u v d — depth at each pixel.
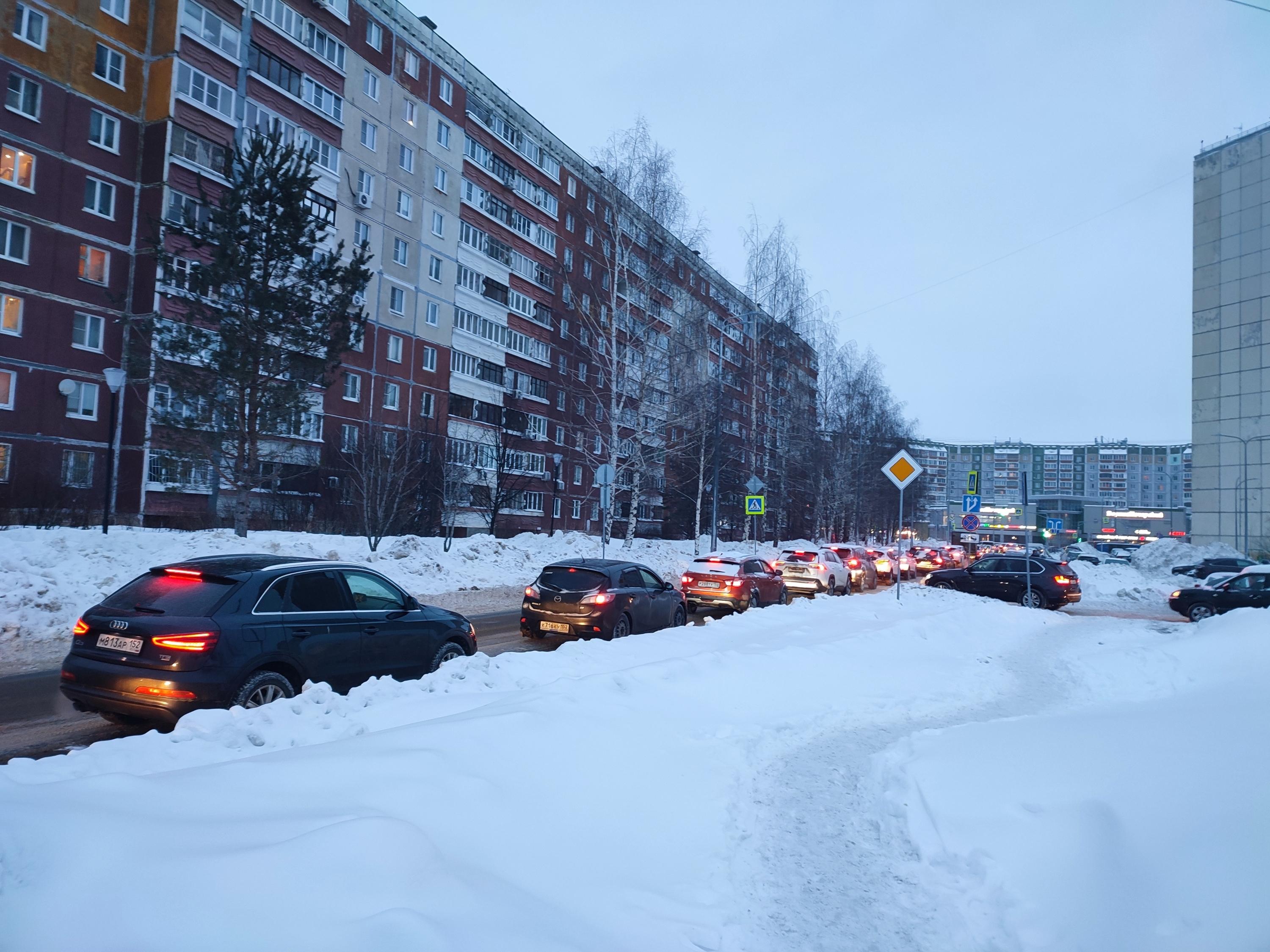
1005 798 4.49
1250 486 58.22
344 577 7.46
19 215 26.67
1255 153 58.81
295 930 2.45
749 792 5.07
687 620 16.89
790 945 3.22
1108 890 3.30
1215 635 10.41
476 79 45.09
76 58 28.05
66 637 11.51
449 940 2.53
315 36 34.88
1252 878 3.06
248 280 19.17
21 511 21.69
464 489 37.06
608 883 3.51
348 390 36.91
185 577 6.57
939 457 194.62
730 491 49.03
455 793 3.87
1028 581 19.81
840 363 51.62
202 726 5.05
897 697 8.21
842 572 24.97
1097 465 193.88
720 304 39.88
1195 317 62.59
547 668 7.75
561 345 52.62
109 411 28.73
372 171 38.22
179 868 2.62
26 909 2.33
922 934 3.34
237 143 19.77
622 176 31.77
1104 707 7.70
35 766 4.16
